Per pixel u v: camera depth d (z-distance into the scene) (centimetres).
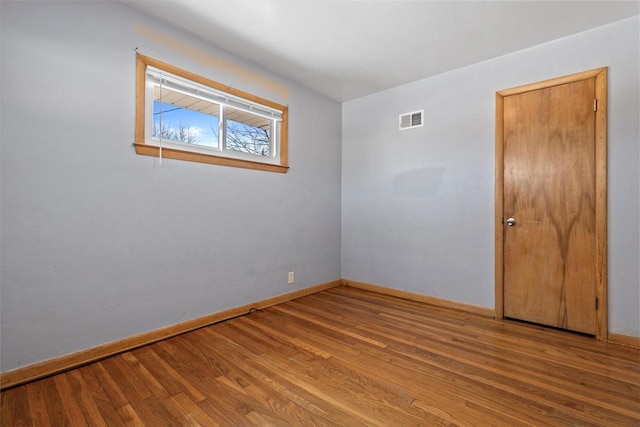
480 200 290
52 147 180
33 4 173
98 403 154
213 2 206
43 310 178
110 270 204
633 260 221
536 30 237
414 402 156
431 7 209
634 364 193
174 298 237
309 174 355
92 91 195
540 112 259
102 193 200
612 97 228
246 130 296
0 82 163
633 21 220
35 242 175
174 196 236
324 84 343
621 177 225
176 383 172
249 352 210
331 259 388
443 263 313
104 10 200
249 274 291
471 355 206
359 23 229
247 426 139
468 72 297
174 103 243
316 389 167
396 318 277
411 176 338
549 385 170
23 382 169
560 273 251
